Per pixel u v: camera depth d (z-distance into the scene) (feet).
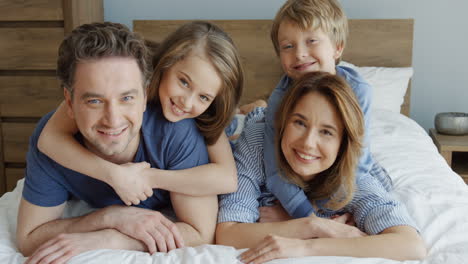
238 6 9.60
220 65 3.48
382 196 3.89
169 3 9.71
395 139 6.50
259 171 4.18
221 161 3.86
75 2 8.47
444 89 9.54
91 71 2.90
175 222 3.83
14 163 9.27
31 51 8.75
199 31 3.51
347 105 3.53
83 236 3.26
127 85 2.98
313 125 3.59
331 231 3.48
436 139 8.70
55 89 8.91
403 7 9.30
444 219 3.90
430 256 3.39
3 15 8.58
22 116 9.07
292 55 4.73
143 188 3.43
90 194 3.80
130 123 3.14
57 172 3.54
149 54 3.31
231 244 3.62
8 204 4.31
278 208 4.19
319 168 3.72
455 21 9.25
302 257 3.11
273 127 4.20
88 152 3.39
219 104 3.70
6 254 3.34
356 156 3.73
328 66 4.75
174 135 3.64
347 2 9.39
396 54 9.22
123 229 3.36
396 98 8.55
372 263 3.05
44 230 3.49
